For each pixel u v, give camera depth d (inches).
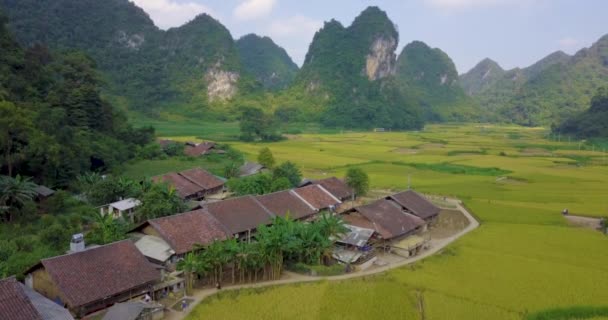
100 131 4124.0
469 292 1752.0
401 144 7219.5
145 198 2443.4
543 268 2009.1
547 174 4505.4
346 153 5959.6
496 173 4596.5
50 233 1994.3
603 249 2272.4
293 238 1936.5
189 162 4527.6
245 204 2426.2
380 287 1795.0
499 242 2386.8
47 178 2810.0
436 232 2669.8
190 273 1740.9
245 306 1617.9
